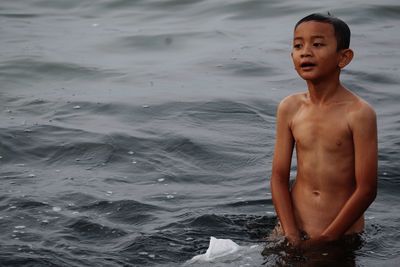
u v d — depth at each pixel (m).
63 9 14.45
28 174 7.17
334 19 5.61
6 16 13.97
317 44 5.56
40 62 11.05
